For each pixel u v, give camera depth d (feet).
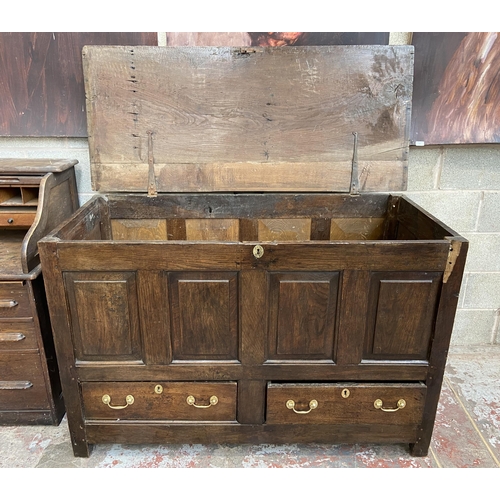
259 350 4.69
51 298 4.44
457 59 5.80
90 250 4.27
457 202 6.65
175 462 5.05
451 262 4.35
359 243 4.29
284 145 5.79
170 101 5.65
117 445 5.31
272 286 4.45
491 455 5.16
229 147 5.78
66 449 5.20
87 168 6.38
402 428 5.00
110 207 6.10
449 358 7.02
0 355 5.15
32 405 5.42
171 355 4.71
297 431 5.01
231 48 5.57
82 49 5.54
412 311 4.55
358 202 6.23
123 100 5.63
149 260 4.32
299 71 5.64
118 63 5.56
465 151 6.38
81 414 4.90
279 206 6.24
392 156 5.83
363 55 5.62
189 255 4.31
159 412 4.94
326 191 5.97
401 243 4.29
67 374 4.75
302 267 4.37
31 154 6.30
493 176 6.51
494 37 5.69
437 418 5.72
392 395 4.84
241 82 5.65
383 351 4.72
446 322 4.58
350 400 4.86
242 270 4.37
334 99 5.70
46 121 5.99
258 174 5.83
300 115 5.73
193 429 4.99
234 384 4.83
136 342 4.66
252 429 5.01
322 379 4.83
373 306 4.54
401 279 4.43
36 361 5.21
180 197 6.13
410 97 5.71
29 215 5.57
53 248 4.25
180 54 5.57
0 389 5.28
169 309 4.52
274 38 5.79
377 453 5.20
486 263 6.95
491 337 7.36
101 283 4.41
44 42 5.69
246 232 6.35
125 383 4.81
